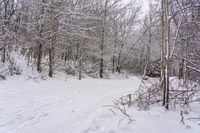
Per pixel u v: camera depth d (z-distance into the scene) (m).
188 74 8.15
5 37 12.60
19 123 5.12
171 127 5.21
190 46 8.77
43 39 14.25
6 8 13.48
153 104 6.98
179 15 8.09
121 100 7.84
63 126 5.08
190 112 6.35
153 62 10.60
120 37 29.11
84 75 19.94
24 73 13.04
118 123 5.27
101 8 22.14
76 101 7.84
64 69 18.17
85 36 16.48
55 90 9.96
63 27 15.44
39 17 14.40
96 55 21.91
